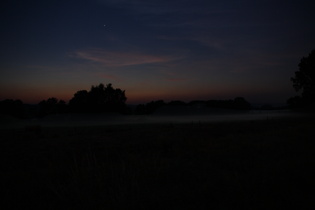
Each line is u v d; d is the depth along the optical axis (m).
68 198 5.45
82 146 16.56
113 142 18.62
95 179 6.32
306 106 69.50
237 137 17.14
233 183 5.77
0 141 20.83
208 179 6.44
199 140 17.27
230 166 8.28
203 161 9.31
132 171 7.13
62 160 11.12
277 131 19.22
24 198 5.74
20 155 13.08
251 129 26.72
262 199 4.88
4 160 11.69
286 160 7.96
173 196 5.26
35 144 18.14
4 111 86.69
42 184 6.80
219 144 14.27
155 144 16.38
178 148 13.37
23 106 93.88
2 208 5.16
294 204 4.56
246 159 9.18
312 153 9.13
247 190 5.33
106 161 9.74
